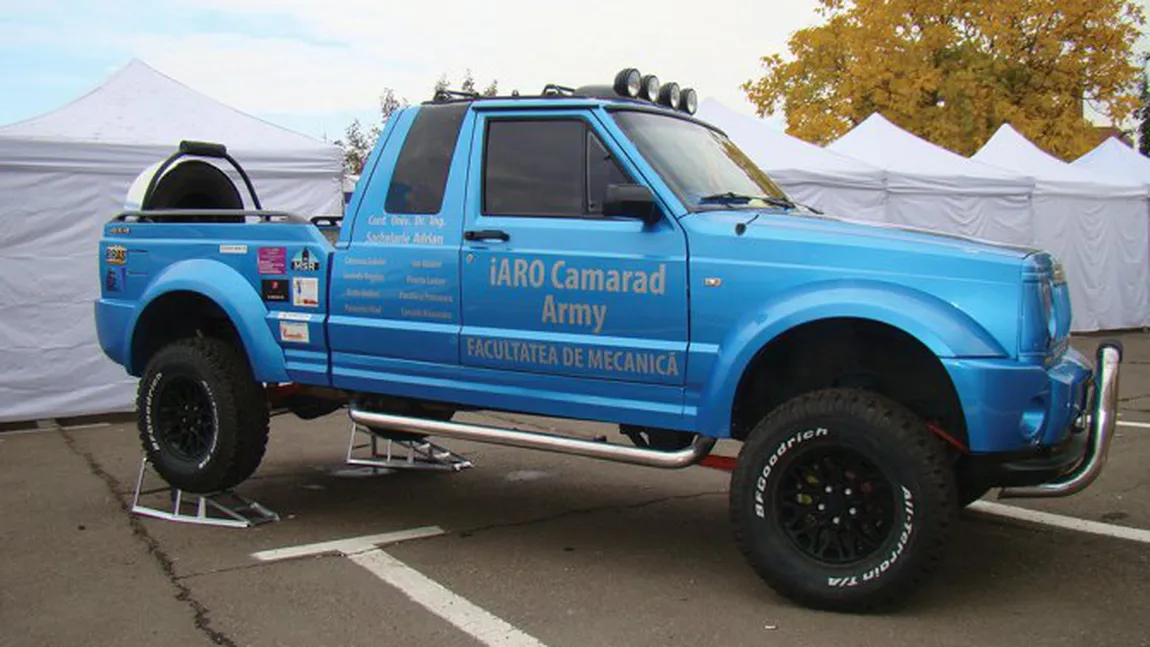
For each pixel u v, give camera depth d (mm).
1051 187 14812
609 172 4430
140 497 5926
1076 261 15445
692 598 4113
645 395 4250
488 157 4750
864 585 3725
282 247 5250
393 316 4895
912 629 3699
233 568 4547
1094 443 3803
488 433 4648
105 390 8898
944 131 24438
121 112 9578
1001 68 24891
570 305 4383
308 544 4953
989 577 4312
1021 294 3664
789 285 3936
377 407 5285
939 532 3600
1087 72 25453
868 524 3812
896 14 25141
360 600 4109
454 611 3975
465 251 4656
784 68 28359
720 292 4051
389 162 5039
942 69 25234
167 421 5512
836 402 3766
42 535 5094
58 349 8641
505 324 4570
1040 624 3744
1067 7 24578
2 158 8305
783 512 3930
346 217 5098
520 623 3838
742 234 4059
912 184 13195
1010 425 3602
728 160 5082
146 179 6066
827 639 3617
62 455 7219
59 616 3926
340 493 6074
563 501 5848
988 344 3643
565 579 4383
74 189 8648
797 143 13133
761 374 4297
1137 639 3594
